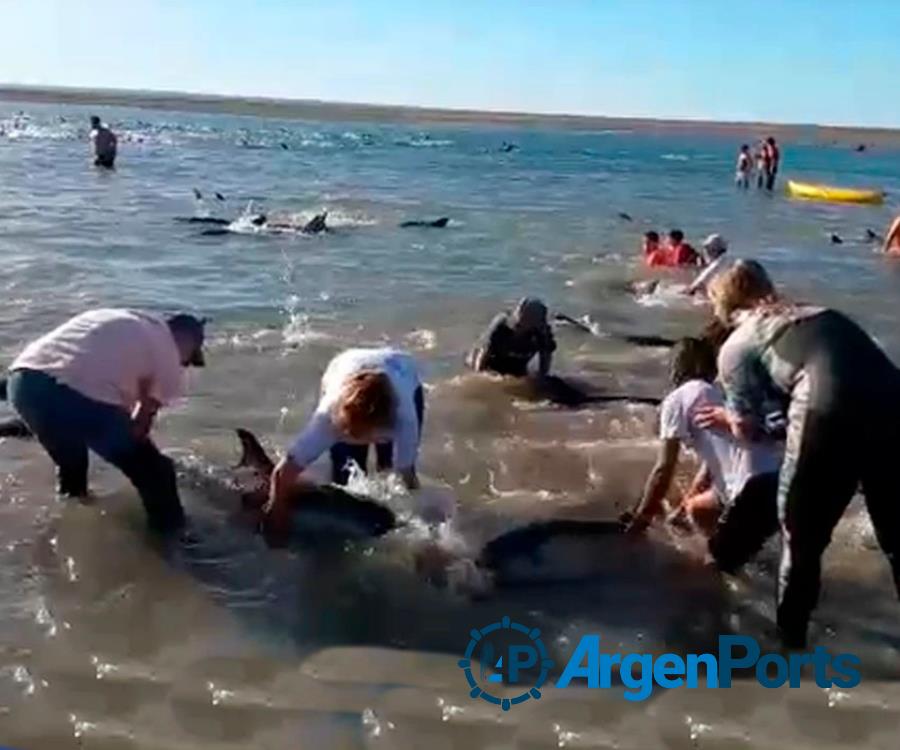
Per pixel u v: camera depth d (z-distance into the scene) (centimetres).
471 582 543
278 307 1192
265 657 470
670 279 1463
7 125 6169
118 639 478
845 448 460
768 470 535
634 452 742
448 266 1542
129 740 409
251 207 2269
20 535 570
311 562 555
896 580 488
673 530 605
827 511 470
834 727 433
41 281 1271
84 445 593
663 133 16400
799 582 480
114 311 595
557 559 570
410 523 582
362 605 517
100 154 3147
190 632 487
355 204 2481
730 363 518
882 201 3111
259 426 766
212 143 5553
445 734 421
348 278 1405
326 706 437
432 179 3578
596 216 2403
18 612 495
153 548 562
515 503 646
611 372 964
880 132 19312
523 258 1648
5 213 1916
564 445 754
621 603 528
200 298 1227
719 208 2794
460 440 757
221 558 555
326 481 612
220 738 413
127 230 1766
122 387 575
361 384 546
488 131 12131
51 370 572
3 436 708
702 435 562
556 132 13925
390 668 466
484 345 910
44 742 407
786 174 4934
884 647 492
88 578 529
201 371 898
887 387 468
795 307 507
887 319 1252
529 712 438
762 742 422
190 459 689
